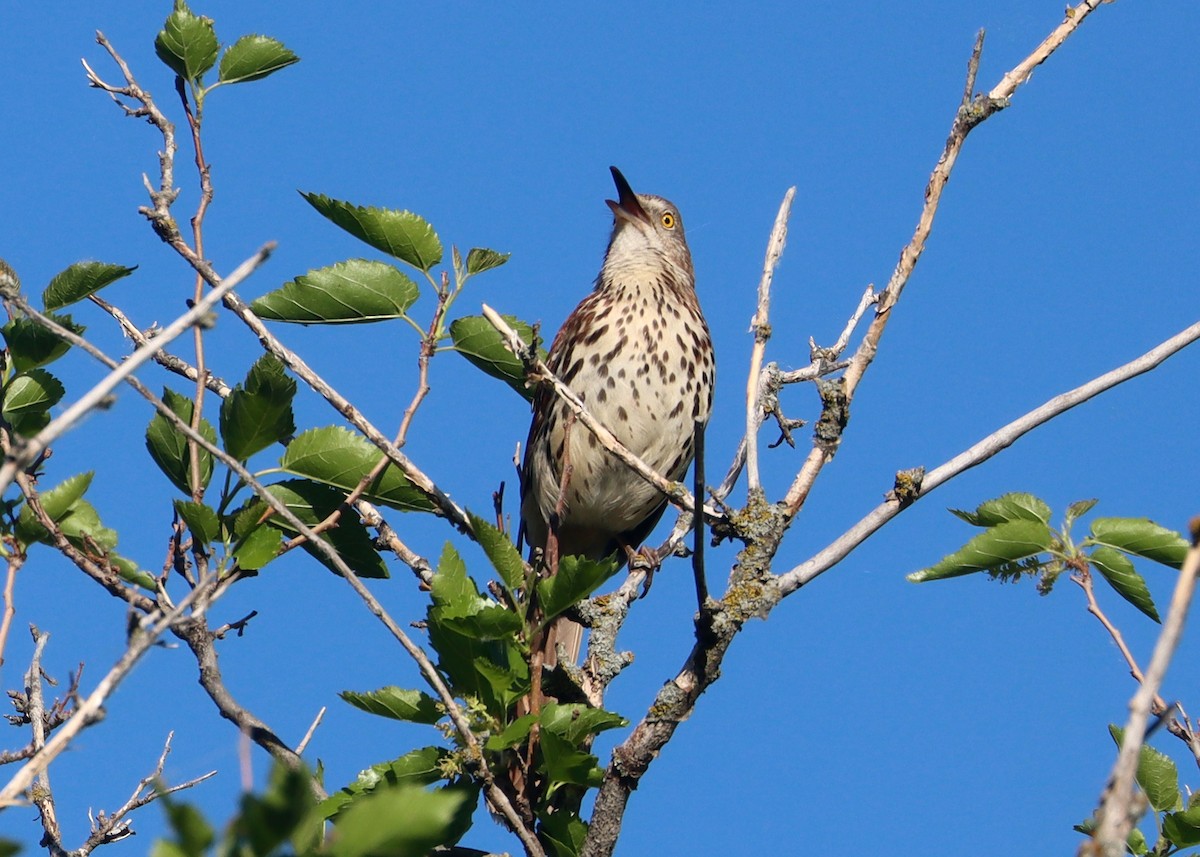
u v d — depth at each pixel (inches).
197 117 354.0
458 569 315.6
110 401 204.5
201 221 347.3
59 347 328.5
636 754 300.5
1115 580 311.6
